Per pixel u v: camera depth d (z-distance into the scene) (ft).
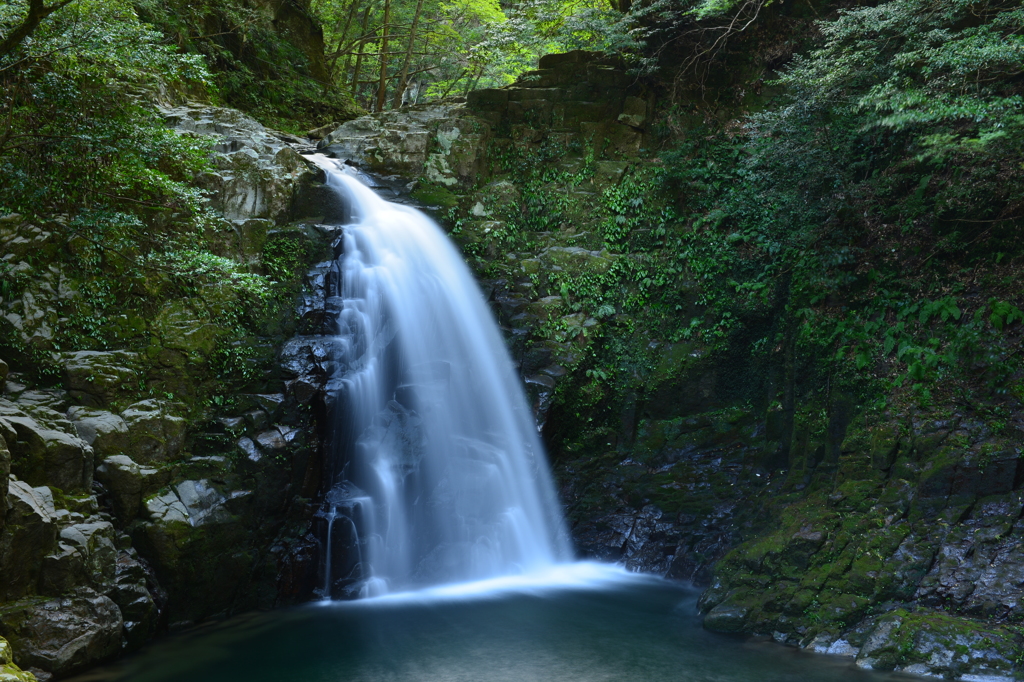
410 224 50.88
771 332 49.65
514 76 100.83
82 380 34.04
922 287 43.24
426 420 44.21
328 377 40.32
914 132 45.80
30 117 35.32
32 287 35.32
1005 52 36.88
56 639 27.84
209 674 29.19
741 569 36.52
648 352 52.08
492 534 43.52
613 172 58.23
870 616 31.99
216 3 68.54
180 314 38.40
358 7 99.19
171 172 41.73
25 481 29.48
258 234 43.83
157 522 33.06
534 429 47.42
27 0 33.73
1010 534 32.48
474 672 29.53
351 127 61.57
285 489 38.37
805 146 46.83
